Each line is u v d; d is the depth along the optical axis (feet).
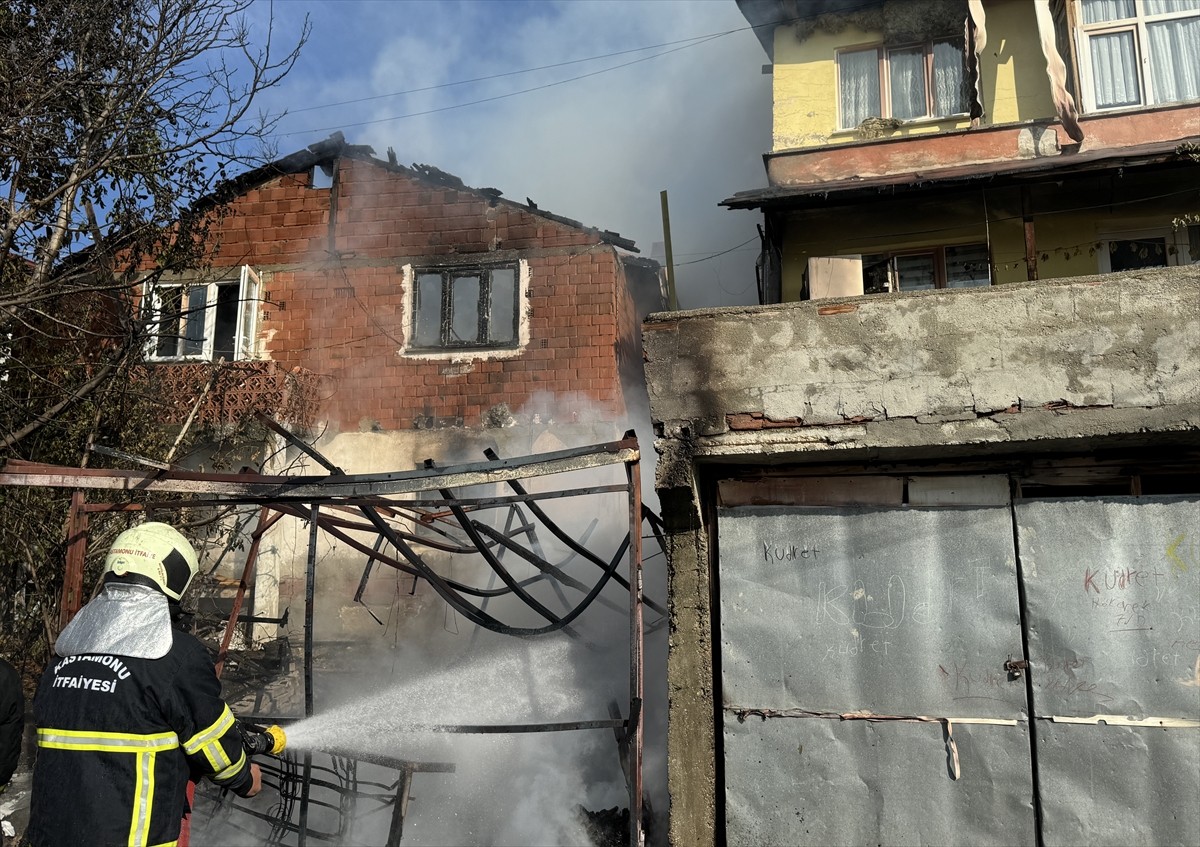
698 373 18.49
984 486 17.70
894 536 17.70
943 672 16.96
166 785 9.84
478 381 42.47
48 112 23.89
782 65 38.73
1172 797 15.62
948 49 36.99
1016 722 16.47
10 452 24.95
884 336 17.72
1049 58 33.99
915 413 17.25
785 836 17.03
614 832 22.44
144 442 31.14
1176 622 16.12
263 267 45.55
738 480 18.92
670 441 18.35
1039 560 16.90
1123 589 16.44
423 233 44.78
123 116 24.52
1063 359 16.79
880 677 17.20
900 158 35.65
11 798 19.10
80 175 23.29
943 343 17.40
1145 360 16.40
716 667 18.33
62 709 9.79
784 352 18.19
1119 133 33.45
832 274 32.24
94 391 27.35
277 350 44.42
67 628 10.52
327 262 45.14
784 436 17.84
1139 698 16.05
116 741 9.62
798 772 17.21
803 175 36.58
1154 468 17.24
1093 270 33.19
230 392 40.22
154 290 27.48
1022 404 16.78
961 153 34.99
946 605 17.21
